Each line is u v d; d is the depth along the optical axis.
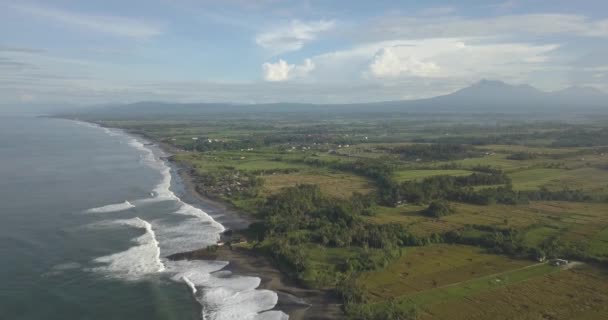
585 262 106.31
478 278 97.94
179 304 88.94
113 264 107.81
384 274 100.94
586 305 85.00
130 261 109.75
